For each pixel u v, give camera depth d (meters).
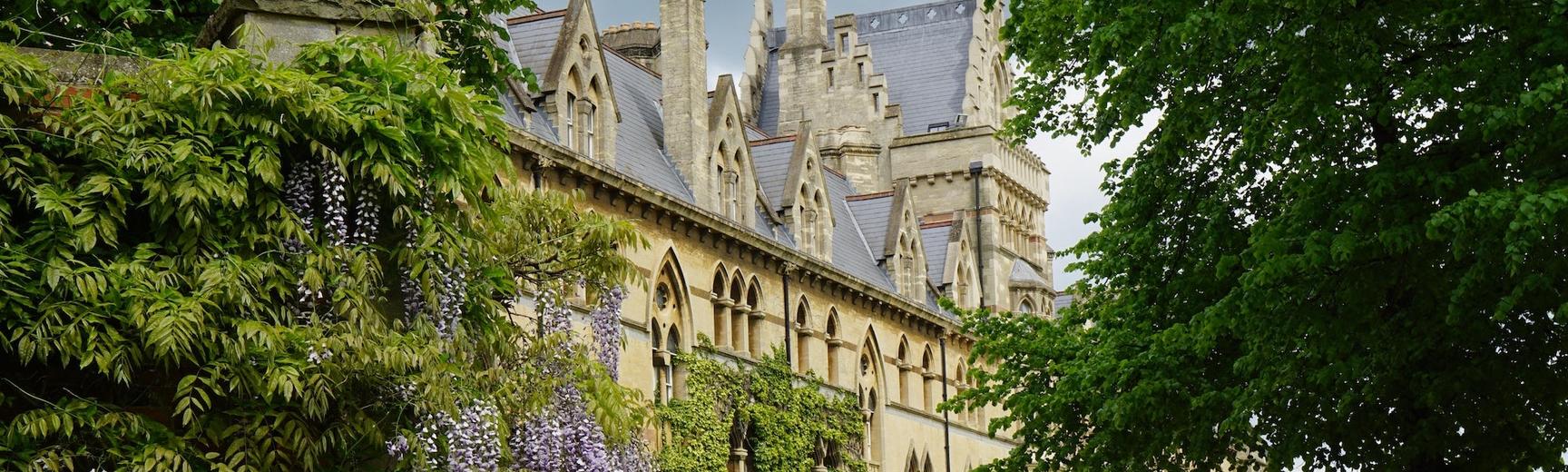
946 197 79.31
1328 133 25.62
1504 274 24.50
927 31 91.00
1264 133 26.75
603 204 45.91
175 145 15.56
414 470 17.06
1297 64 24.69
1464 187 24.31
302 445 15.95
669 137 52.38
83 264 14.95
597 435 21.27
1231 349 31.05
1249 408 27.70
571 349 21.16
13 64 15.30
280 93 15.95
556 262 21.92
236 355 15.52
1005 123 33.00
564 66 45.97
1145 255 31.33
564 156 43.69
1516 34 23.86
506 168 18.27
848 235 64.38
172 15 21.58
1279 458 28.41
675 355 49.16
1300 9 24.77
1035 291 78.94
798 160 58.78
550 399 20.73
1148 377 31.17
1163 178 30.31
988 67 83.81
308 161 16.77
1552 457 26.97
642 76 54.81
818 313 57.94
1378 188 24.45
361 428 16.58
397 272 17.59
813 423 56.09
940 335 67.44
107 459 15.20
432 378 16.70
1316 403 27.64
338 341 16.09
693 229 50.16
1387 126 26.16
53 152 15.62
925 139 80.19
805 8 87.38
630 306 46.72
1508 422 27.12
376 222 16.98
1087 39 31.22
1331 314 25.70
